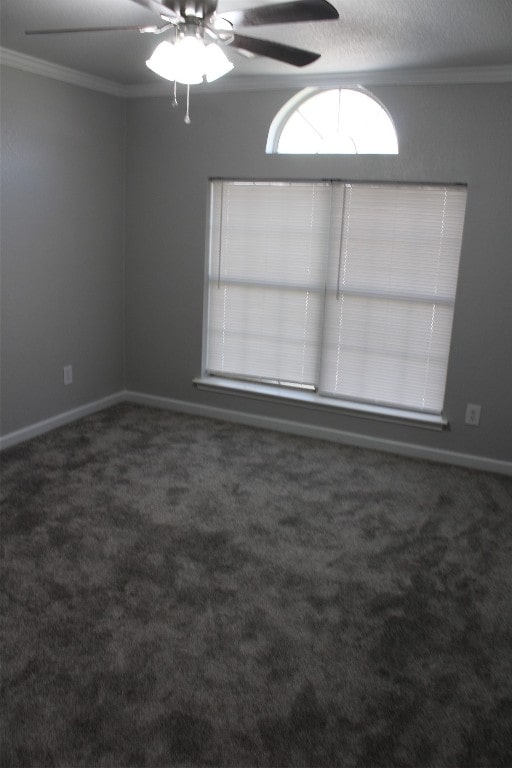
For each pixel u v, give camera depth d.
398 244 3.71
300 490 3.37
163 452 3.81
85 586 2.44
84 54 3.33
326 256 3.90
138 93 4.15
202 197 4.13
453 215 3.55
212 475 3.51
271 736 1.79
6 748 1.71
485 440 3.72
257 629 2.24
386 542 2.87
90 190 4.10
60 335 4.07
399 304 3.79
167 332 4.50
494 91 3.29
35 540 2.75
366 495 3.34
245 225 4.09
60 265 3.96
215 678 2.00
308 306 4.03
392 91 3.49
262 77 3.67
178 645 2.14
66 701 1.88
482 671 2.07
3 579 2.46
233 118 3.92
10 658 2.04
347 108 3.75
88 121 3.98
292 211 3.93
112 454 3.75
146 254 4.44
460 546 2.86
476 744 1.79
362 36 2.80
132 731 1.78
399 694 1.96
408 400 3.91
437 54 3.05
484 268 3.51
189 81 2.31
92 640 2.14
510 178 3.35
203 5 2.02
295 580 2.54
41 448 3.79
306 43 2.94
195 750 1.73
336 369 4.06
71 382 4.23
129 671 2.01
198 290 4.30
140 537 2.82
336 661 2.10
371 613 2.36
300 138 3.91
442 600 2.45
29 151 3.58
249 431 4.24
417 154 3.52
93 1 2.51
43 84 3.60
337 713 1.88
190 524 2.96
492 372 3.62
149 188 4.31
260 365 4.29
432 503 3.28
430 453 3.86
